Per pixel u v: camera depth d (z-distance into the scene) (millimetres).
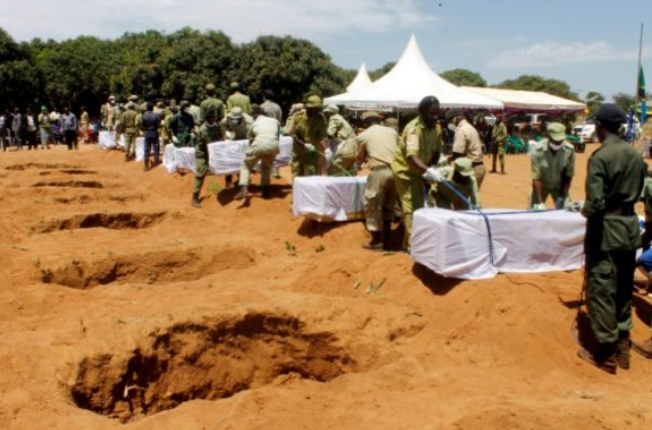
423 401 4695
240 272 8641
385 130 8539
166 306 6758
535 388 4980
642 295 6844
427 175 7324
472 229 6391
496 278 6375
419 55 24047
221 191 13531
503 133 20906
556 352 5422
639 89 18141
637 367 5395
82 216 11664
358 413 4547
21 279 7672
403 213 7895
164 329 6023
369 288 7281
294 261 8836
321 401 4832
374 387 5133
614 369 5277
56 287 7492
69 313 6676
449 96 23297
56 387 4875
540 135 32281
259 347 6535
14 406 4449
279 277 8219
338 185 9633
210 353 6277
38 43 56312
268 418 4457
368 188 8531
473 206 7129
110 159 21453
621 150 5145
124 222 12156
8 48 43438
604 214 5188
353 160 11766
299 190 9875
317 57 42094
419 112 7477
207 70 39906
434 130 7637
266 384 6441
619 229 5121
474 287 6246
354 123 29031
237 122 13375
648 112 28266
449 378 5199
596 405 4508
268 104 14109
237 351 6434
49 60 47375
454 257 6363
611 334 5188
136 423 4453
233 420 4438
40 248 9453
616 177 5125
